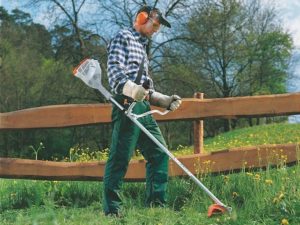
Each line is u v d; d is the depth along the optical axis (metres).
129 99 5.43
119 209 5.55
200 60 34.22
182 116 6.63
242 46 40.81
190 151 9.90
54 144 35.47
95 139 35.53
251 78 44.88
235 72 43.78
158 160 5.76
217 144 14.32
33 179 6.73
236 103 6.55
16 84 35.19
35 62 35.53
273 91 46.06
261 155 6.39
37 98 33.81
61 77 31.64
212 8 31.95
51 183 6.84
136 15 5.64
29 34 37.03
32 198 6.74
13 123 6.74
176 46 30.94
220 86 42.28
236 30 39.41
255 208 5.41
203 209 5.87
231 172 6.48
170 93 31.41
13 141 35.91
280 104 6.46
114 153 5.50
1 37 37.16
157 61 30.66
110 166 5.53
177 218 5.45
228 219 5.09
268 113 6.48
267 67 45.19
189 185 6.46
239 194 6.15
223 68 40.56
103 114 6.68
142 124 5.60
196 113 6.62
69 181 6.94
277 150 6.38
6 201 6.74
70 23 29.61
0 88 35.28
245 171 6.48
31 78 34.88
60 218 5.55
